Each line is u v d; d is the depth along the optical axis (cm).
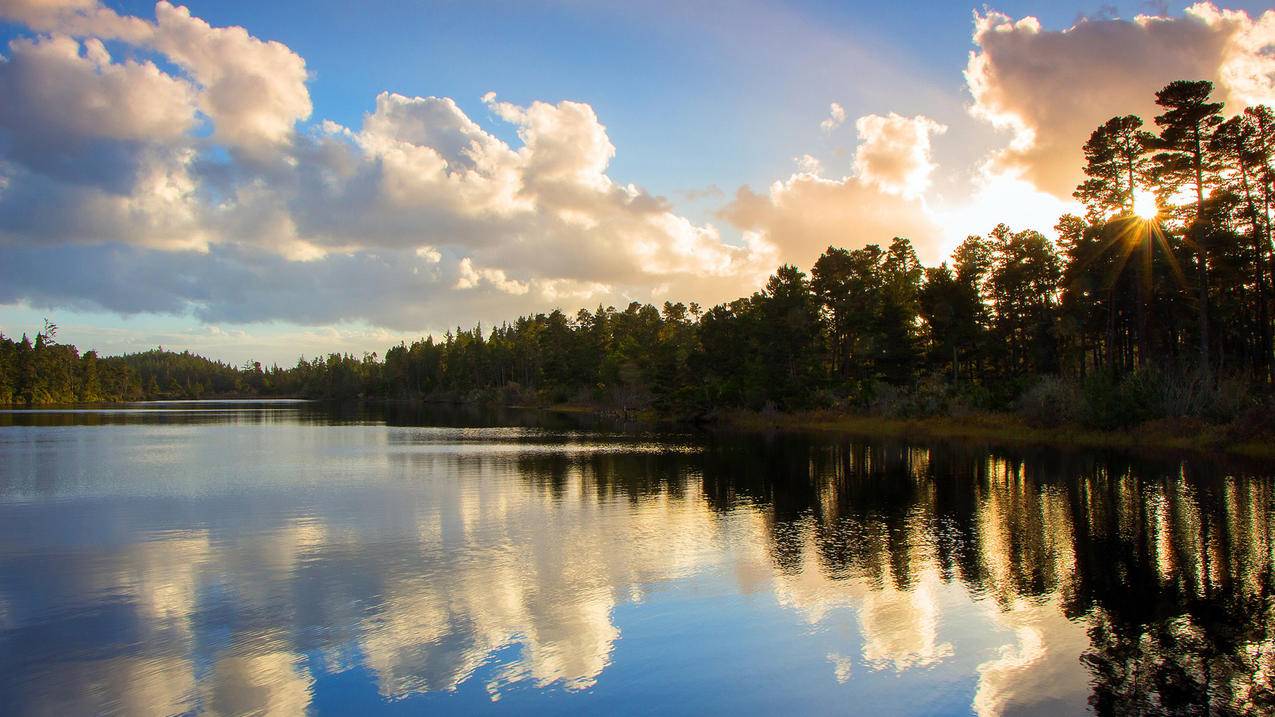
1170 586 1650
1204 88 4694
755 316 9225
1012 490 2953
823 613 1509
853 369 8694
